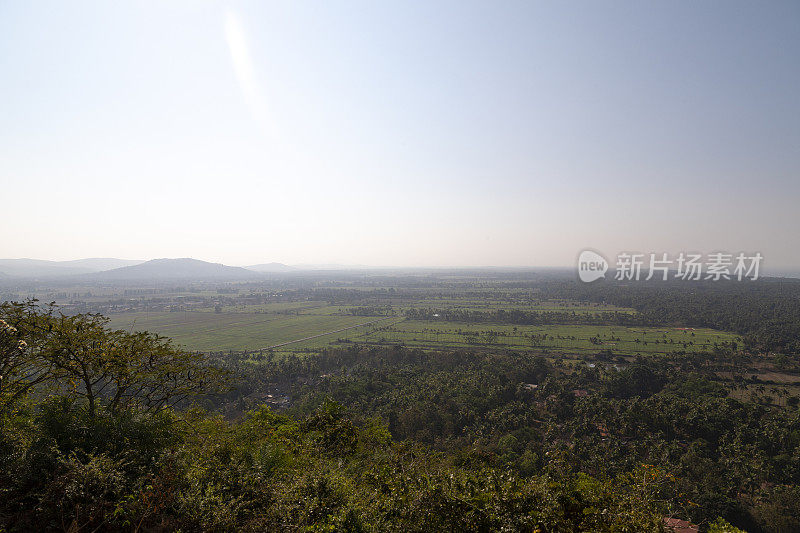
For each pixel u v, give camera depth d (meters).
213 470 9.38
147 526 7.21
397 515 8.52
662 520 7.56
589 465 37.38
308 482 9.13
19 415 10.43
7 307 10.30
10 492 7.33
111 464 7.99
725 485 34.53
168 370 12.89
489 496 8.09
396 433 45.66
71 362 10.86
